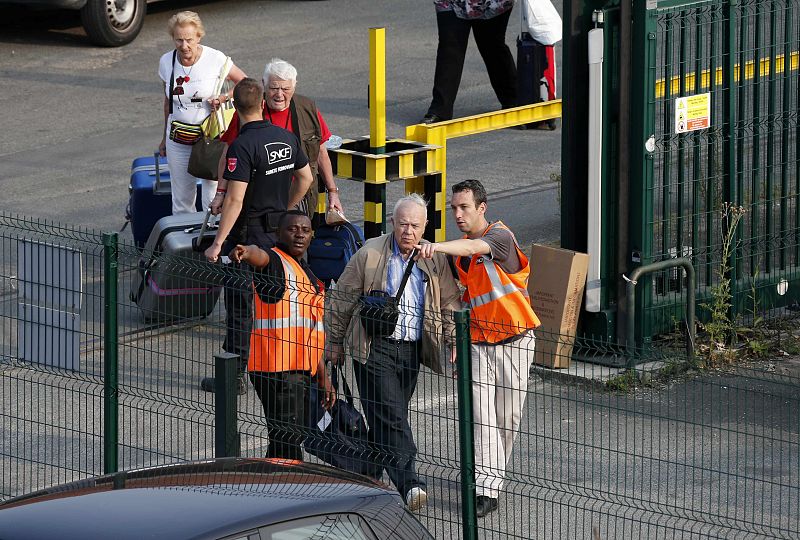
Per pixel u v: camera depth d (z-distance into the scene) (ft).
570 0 113.91
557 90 231.71
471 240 88.38
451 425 104.37
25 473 98.84
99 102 230.89
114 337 86.84
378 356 85.56
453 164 194.90
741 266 125.39
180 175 137.80
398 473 85.71
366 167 130.82
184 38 133.18
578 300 115.65
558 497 92.07
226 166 108.27
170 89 135.33
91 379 99.66
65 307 85.92
